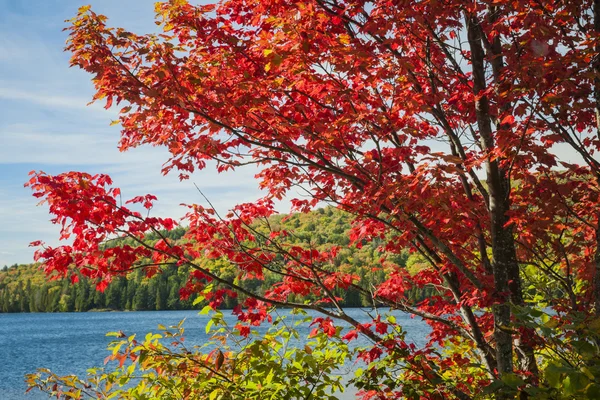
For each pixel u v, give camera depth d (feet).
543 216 17.72
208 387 17.87
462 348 23.22
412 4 15.38
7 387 92.32
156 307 378.12
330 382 18.22
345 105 16.42
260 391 17.51
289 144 18.13
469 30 18.06
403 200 15.80
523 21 14.87
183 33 17.24
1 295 428.15
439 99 16.37
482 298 17.10
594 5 16.62
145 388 18.78
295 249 20.86
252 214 21.89
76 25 14.87
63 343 193.67
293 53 15.16
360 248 22.81
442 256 20.93
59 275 17.78
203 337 153.89
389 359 18.97
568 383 8.51
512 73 15.38
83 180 16.40
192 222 19.98
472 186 21.77
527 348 16.15
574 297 18.65
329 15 16.61
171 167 18.57
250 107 16.29
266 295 21.18
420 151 17.20
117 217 17.08
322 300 20.86
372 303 20.74
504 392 10.42
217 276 18.61
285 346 18.99
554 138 15.71
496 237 17.61
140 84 15.08
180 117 17.06
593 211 18.76
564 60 13.98
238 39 15.99
